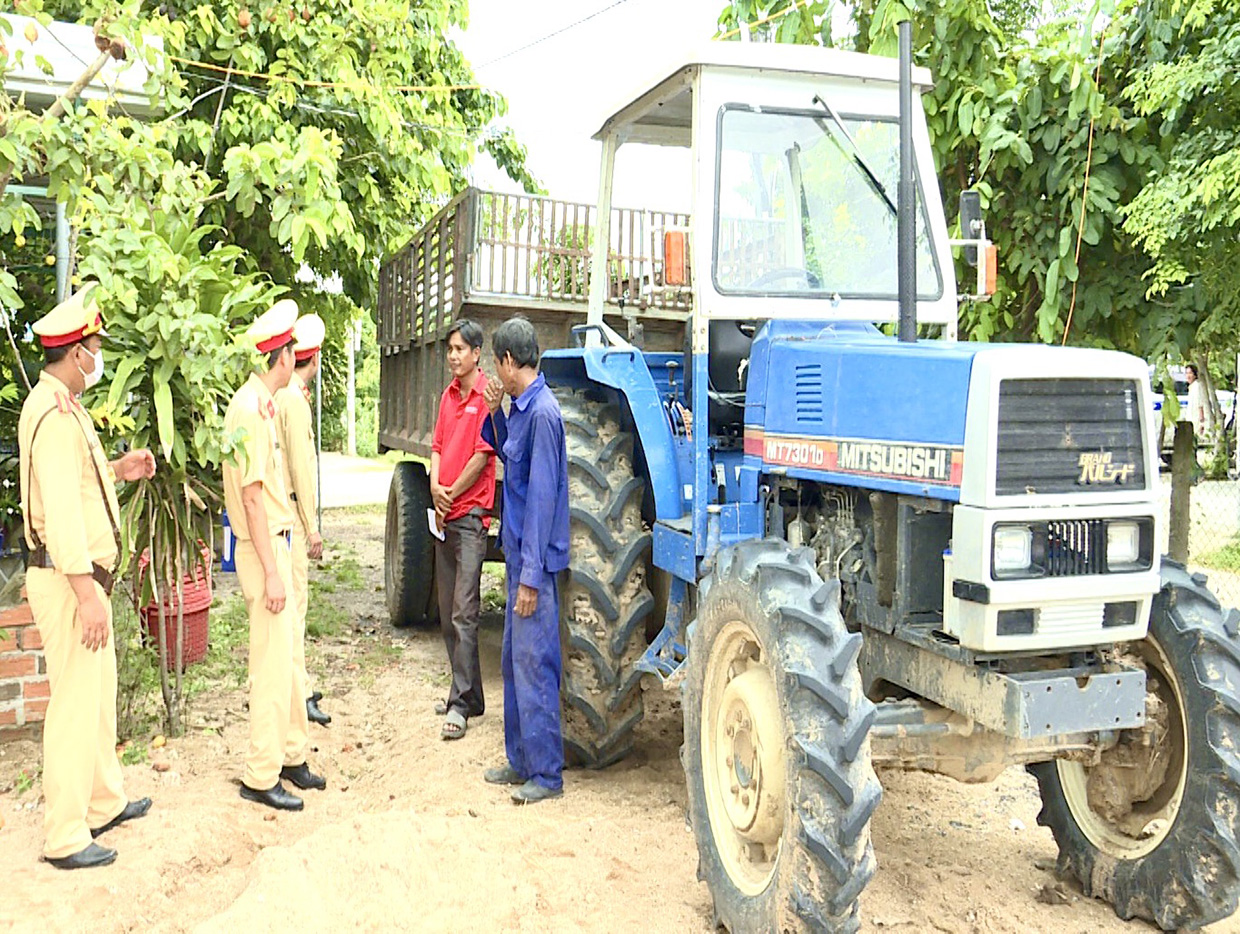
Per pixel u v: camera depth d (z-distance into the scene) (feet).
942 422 10.57
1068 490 10.32
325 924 11.06
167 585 18.76
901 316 12.63
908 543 11.30
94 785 13.57
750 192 14.19
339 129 29.12
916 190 14.61
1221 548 37.22
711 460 15.31
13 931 11.17
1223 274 18.02
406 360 28.50
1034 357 10.24
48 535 12.44
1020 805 15.38
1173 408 20.51
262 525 14.94
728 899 11.07
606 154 17.66
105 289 14.73
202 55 26.58
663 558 15.14
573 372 18.92
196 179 18.74
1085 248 20.22
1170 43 18.85
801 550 11.25
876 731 11.01
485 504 19.03
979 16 19.06
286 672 15.31
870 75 14.53
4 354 19.11
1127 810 12.07
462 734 18.43
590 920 11.45
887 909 11.89
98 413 15.07
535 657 15.26
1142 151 18.93
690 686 12.25
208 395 15.85
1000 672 10.71
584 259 24.20
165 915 11.89
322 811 15.28
